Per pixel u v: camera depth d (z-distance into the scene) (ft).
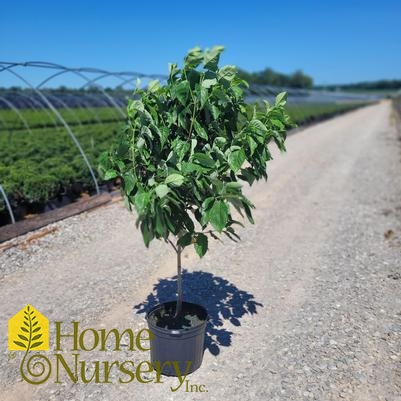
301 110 97.96
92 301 14.14
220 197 8.42
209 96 8.83
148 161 9.18
